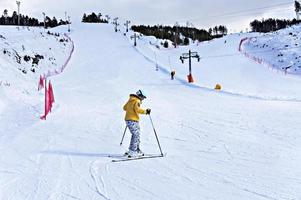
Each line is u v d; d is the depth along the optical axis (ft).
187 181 20.39
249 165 23.67
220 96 85.66
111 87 96.02
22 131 37.06
